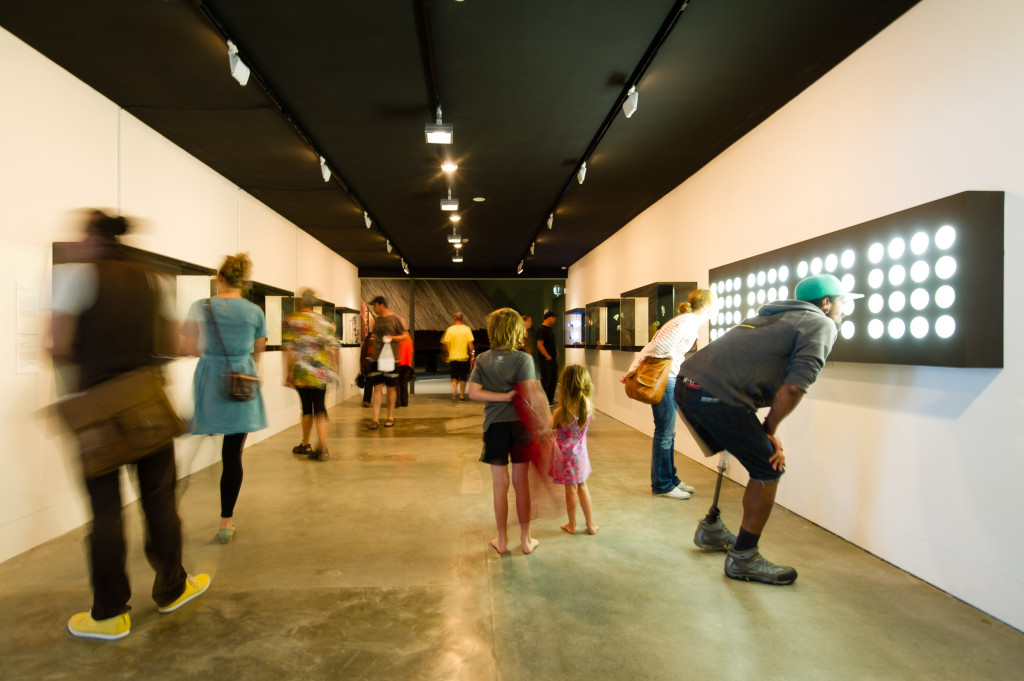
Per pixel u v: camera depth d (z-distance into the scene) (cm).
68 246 332
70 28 307
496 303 1681
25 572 278
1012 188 227
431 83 390
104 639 216
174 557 239
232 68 328
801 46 335
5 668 197
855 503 316
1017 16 224
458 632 223
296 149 506
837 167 339
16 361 302
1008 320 227
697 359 278
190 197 510
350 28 323
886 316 278
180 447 460
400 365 933
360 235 917
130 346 211
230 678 193
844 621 232
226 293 325
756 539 272
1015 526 224
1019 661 203
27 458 308
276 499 408
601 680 192
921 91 274
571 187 638
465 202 717
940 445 259
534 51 351
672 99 408
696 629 226
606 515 372
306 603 248
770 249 419
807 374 244
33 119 321
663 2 300
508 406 304
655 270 697
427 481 459
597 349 970
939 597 253
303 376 530
